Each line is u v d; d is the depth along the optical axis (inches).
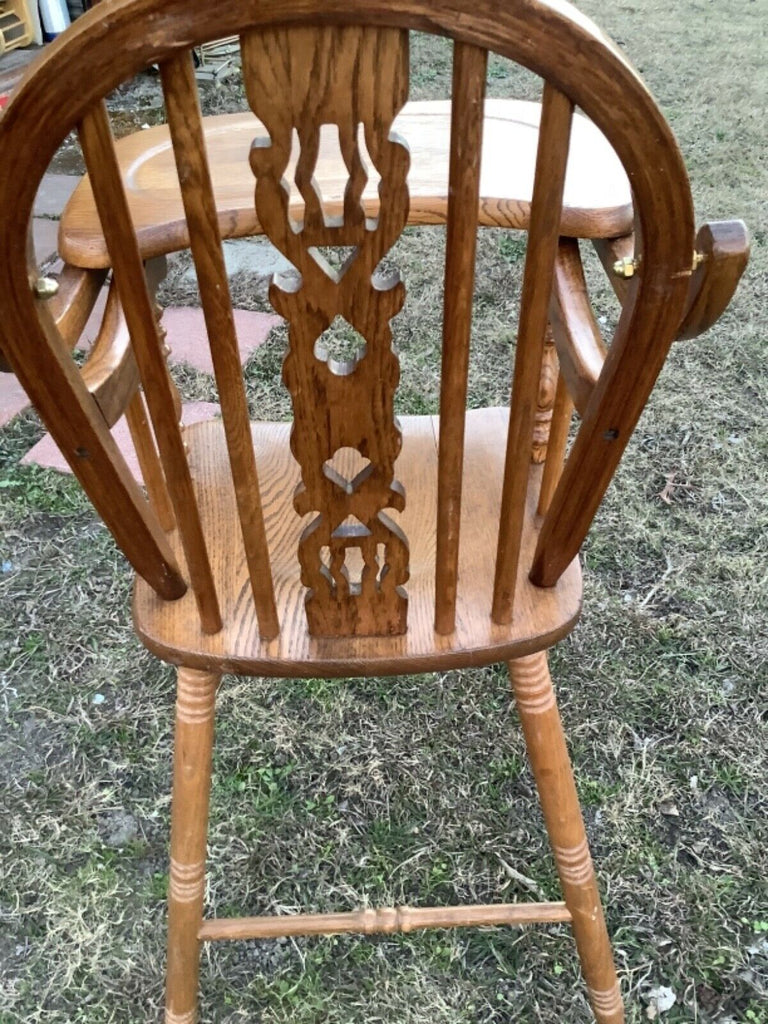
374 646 30.2
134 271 19.8
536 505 36.8
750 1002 39.4
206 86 121.3
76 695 51.4
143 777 47.8
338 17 16.2
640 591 57.1
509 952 41.4
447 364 21.7
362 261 19.9
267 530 35.7
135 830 45.7
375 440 24.0
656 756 48.4
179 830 33.9
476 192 18.6
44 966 40.9
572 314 28.4
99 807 46.5
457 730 49.8
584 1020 39.1
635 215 20.0
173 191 31.3
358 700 51.3
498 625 30.8
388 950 41.5
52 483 64.1
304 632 30.8
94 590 57.2
